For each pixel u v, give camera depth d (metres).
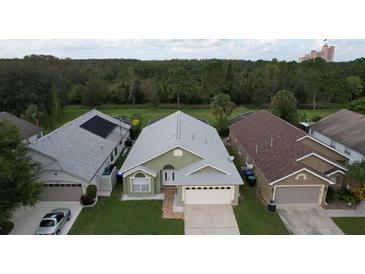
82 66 96.69
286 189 22.61
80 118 34.47
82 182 23.03
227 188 22.78
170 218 21.17
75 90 72.00
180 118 33.38
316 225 20.34
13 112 52.47
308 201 23.09
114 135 34.91
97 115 37.97
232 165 25.56
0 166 17.03
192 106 70.31
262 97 71.94
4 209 17.88
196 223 20.55
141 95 75.06
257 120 37.38
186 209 22.38
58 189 23.25
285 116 44.06
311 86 69.62
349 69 81.69
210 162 23.52
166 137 27.67
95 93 68.44
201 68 88.69
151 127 36.16
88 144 28.94
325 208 22.53
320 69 84.56
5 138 18.62
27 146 21.92
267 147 28.17
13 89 52.41
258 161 26.28
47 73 58.62
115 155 33.12
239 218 21.22
